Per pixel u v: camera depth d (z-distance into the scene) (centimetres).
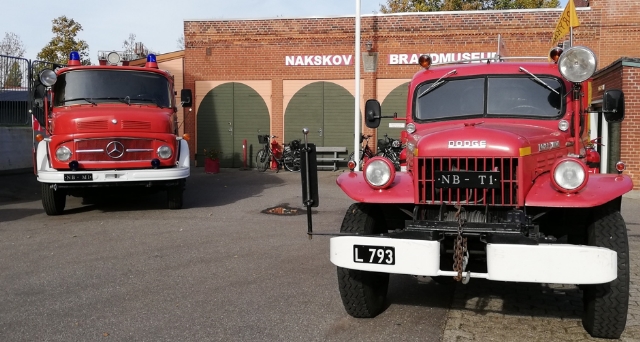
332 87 2123
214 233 907
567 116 582
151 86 1163
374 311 523
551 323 507
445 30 2039
